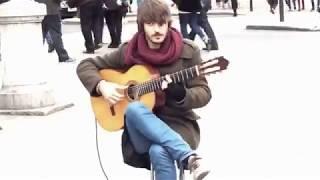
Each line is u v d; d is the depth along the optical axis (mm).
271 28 13836
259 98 6070
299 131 4801
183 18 10336
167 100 2857
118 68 3043
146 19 2779
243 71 7707
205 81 2836
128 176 3961
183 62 2852
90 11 10719
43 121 5504
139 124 2740
